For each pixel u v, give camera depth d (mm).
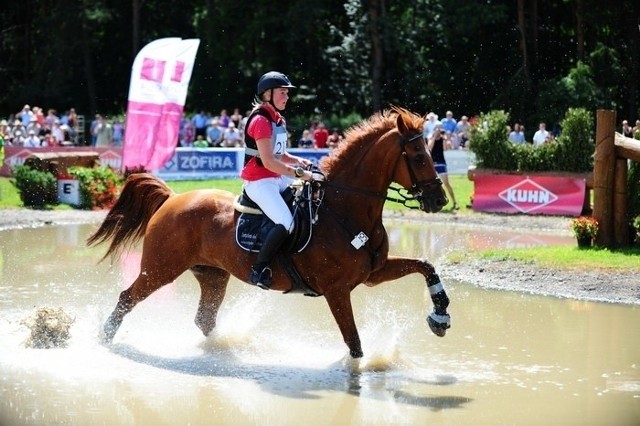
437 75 46062
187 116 46375
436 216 24594
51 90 51281
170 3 54719
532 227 22516
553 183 24203
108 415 8164
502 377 9492
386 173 9461
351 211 9477
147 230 10555
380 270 9750
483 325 11938
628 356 10383
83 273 15562
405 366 9891
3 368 9570
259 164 9430
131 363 9859
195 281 15234
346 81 47406
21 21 57250
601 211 16891
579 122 24094
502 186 24859
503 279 14977
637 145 16484
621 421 8070
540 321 12188
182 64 26641
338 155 9648
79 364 9781
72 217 23656
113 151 30688
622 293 13742
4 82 56031
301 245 9445
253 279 9414
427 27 44469
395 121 9531
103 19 50812
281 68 48000
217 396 8750
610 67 44188
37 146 31625
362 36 44938
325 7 46688
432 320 9641
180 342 10844
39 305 12719
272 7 46500
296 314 12562
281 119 9523
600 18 44656
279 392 8883
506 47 45844
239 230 9695
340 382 9258
